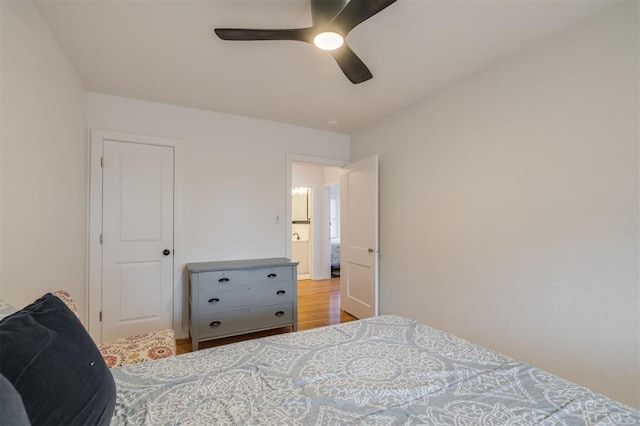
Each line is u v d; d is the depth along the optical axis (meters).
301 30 1.48
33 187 1.55
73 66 2.22
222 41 1.92
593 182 1.68
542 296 1.91
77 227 2.36
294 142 3.58
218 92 2.69
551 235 1.87
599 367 1.65
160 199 2.92
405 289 3.04
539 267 1.93
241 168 3.29
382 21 1.71
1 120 1.25
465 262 2.42
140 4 1.58
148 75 2.37
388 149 3.27
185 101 2.88
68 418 0.63
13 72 1.34
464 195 2.43
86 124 2.61
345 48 1.65
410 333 1.54
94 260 2.64
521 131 2.03
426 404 0.94
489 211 2.24
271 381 1.07
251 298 2.92
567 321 1.79
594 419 0.86
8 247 1.30
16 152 1.37
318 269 5.91
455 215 2.51
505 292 2.12
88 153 2.63
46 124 1.72
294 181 5.75
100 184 2.68
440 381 1.08
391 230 3.22
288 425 0.83
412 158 2.96
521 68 2.04
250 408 0.91
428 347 1.37
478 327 2.31
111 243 2.72
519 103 2.04
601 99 1.65
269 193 3.43
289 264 3.07
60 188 1.96
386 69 2.27
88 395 0.70
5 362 0.60
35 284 1.57
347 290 3.83
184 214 3.02
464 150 2.43
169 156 2.96
